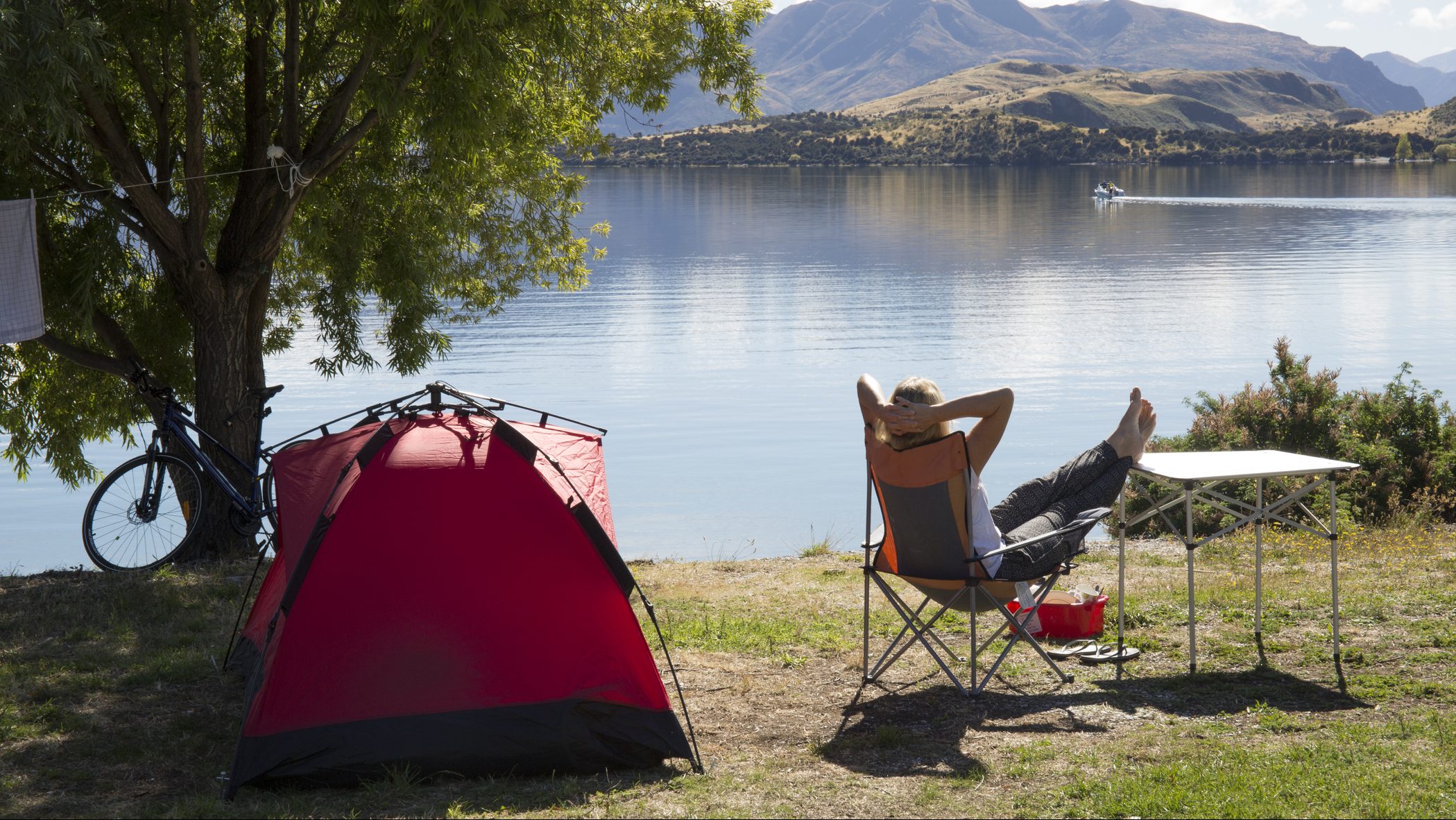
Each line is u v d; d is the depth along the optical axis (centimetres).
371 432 521
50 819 394
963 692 511
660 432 3409
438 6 778
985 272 7362
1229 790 395
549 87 1181
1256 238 9231
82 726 487
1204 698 502
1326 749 432
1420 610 611
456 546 463
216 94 1040
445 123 841
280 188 887
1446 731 445
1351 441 1320
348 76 966
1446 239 8881
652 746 452
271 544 834
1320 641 571
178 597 708
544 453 492
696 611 701
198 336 892
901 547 527
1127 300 6003
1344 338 4612
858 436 3350
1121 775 415
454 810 396
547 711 447
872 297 6359
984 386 3888
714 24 1216
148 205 841
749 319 5669
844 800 405
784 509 2528
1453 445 1323
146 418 1180
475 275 1461
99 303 1016
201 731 487
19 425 1250
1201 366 4100
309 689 441
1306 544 891
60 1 699
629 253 8812
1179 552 881
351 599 452
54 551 2328
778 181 19250
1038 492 548
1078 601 616
